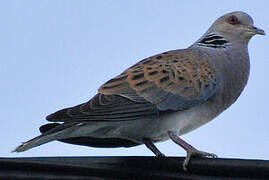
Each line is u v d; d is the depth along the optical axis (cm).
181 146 1023
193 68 1092
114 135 1022
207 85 1088
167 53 1125
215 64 1140
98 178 762
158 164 787
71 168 745
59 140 1047
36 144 881
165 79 1052
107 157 787
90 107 947
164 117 1039
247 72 1207
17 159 730
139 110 1008
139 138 1056
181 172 782
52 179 741
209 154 992
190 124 1091
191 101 1062
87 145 1064
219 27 1268
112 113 970
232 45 1231
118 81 1027
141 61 1092
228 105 1160
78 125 941
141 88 1026
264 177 723
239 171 733
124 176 779
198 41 1228
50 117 905
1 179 730
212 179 761
